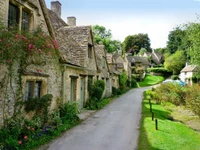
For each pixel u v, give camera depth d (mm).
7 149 5766
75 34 15117
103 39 49812
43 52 8125
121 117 11953
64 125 9172
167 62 62406
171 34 72750
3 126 6332
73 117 10383
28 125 7098
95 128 9266
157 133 8359
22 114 7312
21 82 7129
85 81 14945
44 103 8180
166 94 22094
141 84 49781
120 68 37844
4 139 6020
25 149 6207
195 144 7922
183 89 21562
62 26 16109
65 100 11164
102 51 21250
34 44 7332
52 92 9664
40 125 7977
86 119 11289
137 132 8648
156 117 11938
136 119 11422
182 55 59688
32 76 7883
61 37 13477
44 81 8883
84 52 14031
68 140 7438
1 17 6434
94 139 7609
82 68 13445
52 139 7508
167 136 8141
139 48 93750
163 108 17156
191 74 46156
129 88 41188
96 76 18109
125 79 36656
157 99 21719
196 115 15852
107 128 9289
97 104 15375
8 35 6238
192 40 21219
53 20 15164
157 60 81250
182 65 58656
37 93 8664
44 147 6641
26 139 6527
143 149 6555
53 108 9758
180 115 15977
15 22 7188
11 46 6340
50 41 8492
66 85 11344
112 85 27062
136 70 58156
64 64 10570
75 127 9406
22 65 7098
